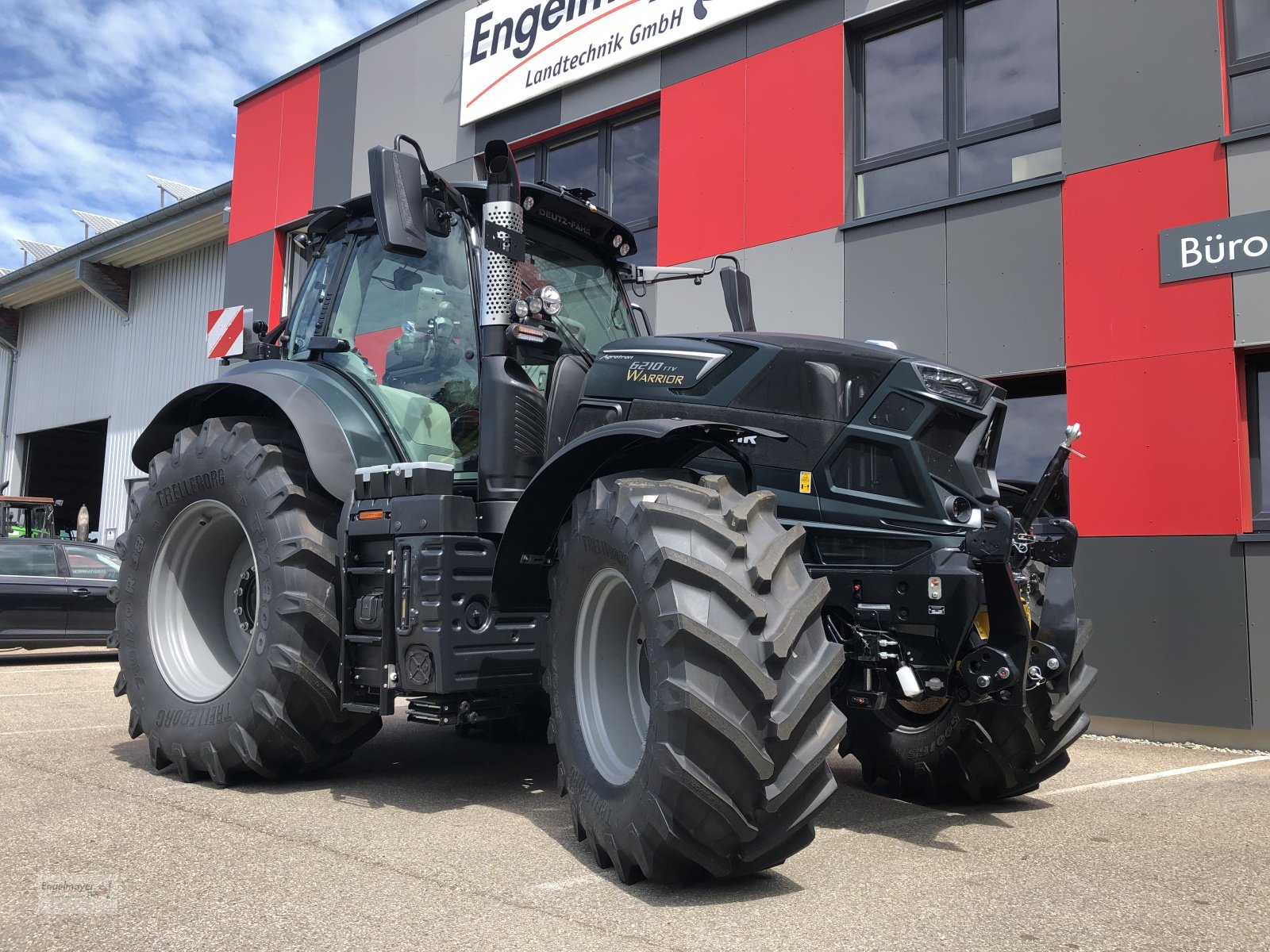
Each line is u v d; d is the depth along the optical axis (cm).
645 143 864
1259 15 561
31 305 1928
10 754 426
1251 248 543
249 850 276
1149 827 334
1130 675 562
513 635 330
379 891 241
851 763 461
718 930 217
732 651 232
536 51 908
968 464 312
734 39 775
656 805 234
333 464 362
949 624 294
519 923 219
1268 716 519
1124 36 595
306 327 446
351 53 1100
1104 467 581
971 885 259
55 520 1992
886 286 679
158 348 1616
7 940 206
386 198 319
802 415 324
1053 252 611
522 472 341
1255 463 558
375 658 342
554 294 350
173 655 401
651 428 262
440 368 371
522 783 377
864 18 707
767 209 745
